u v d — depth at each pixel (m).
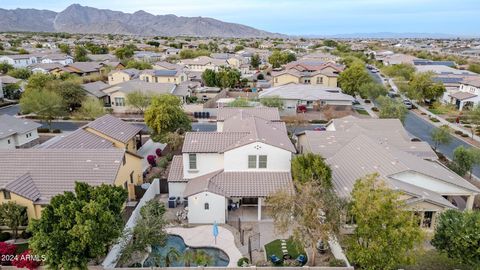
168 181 35.78
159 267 24.77
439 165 39.03
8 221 28.44
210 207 32.16
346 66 123.56
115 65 122.94
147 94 72.06
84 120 70.06
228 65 129.25
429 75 89.00
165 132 50.38
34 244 21.36
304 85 86.75
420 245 23.98
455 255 24.45
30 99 62.84
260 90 95.94
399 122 49.06
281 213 25.91
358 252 22.78
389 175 31.88
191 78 108.62
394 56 159.50
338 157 38.62
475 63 144.75
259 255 27.80
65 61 137.00
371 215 22.23
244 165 34.56
